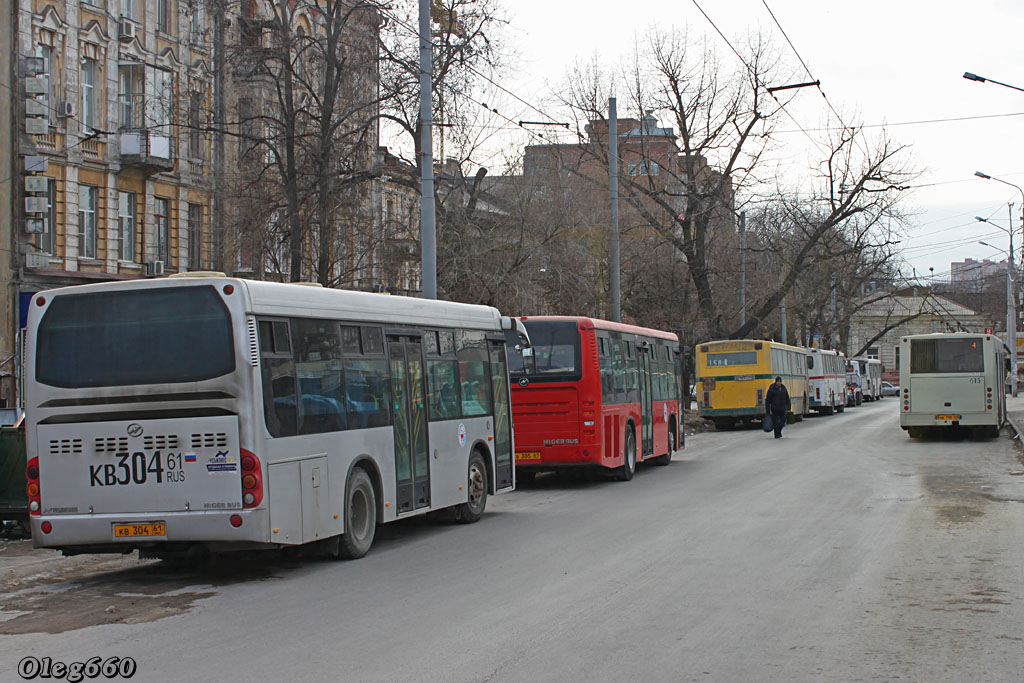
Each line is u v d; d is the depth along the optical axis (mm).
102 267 31562
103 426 10094
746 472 21703
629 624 7938
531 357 19594
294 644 7531
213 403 9891
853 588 9219
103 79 31672
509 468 16266
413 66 26453
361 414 11883
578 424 19375
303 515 10531
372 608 8812
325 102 26531
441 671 6680
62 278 29656
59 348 10266
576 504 16797
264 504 9891
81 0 30766
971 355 30578
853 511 14719
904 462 23281
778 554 11102
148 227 33375
